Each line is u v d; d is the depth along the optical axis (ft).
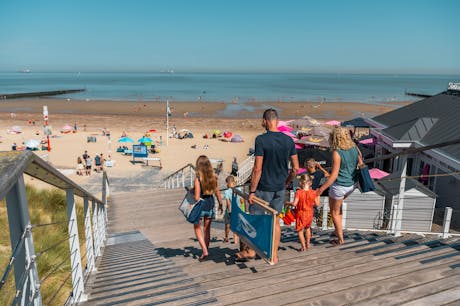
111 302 11.67
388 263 12.94
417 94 373.61
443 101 64.49
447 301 9.68
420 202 38.47
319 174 32.83
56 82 637.30
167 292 12.17
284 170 14.23
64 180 9.10
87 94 340.59
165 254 19.54
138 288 13.03
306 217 16.35
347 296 10.23
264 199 14.38
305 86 554.87
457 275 11.28
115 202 42.86
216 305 10.55
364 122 88.43
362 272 12.22
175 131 134.41
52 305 16.52
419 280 10.98
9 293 15.06
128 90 408.87
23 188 6.15
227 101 279.49
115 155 99.96
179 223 32.40
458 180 45.06
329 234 22.52
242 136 130.00
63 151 103.04
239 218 16.19
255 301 10.55
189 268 15.46
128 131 138.41
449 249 14.05
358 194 38.73
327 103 268.82
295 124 102.89
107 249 23.34
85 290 13.16
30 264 6.33
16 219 6.07
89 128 143.95
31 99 277.23
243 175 68.74
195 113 201.98
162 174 81.51
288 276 12.63
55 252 22.82
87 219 15.05
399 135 56.95
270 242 13.19
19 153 6.00
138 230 30.01
